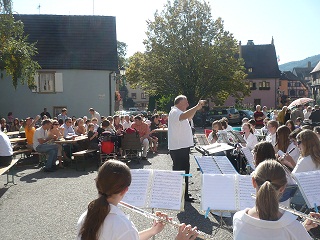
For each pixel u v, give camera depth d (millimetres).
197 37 37469
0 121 17453
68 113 27422
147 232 2982
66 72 27375
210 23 38500
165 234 5680
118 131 12859
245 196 4461
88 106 27641
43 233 5750
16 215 6641
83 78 27516
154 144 15078
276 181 2924
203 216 6457
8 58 21062
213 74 38312
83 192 8266
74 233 5750
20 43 21656
